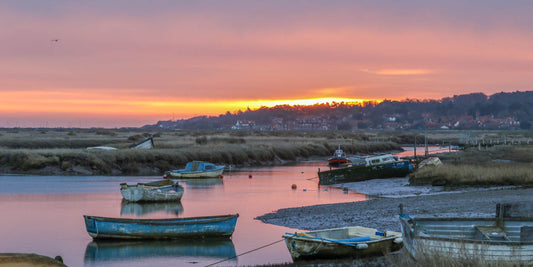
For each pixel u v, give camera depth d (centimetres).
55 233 2586
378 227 2536
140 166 6500
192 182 5372
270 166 8050
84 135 12788
